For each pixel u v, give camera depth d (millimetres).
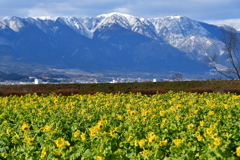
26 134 14531
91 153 11148
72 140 13891
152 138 11398
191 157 10344
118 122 17781
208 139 12086
